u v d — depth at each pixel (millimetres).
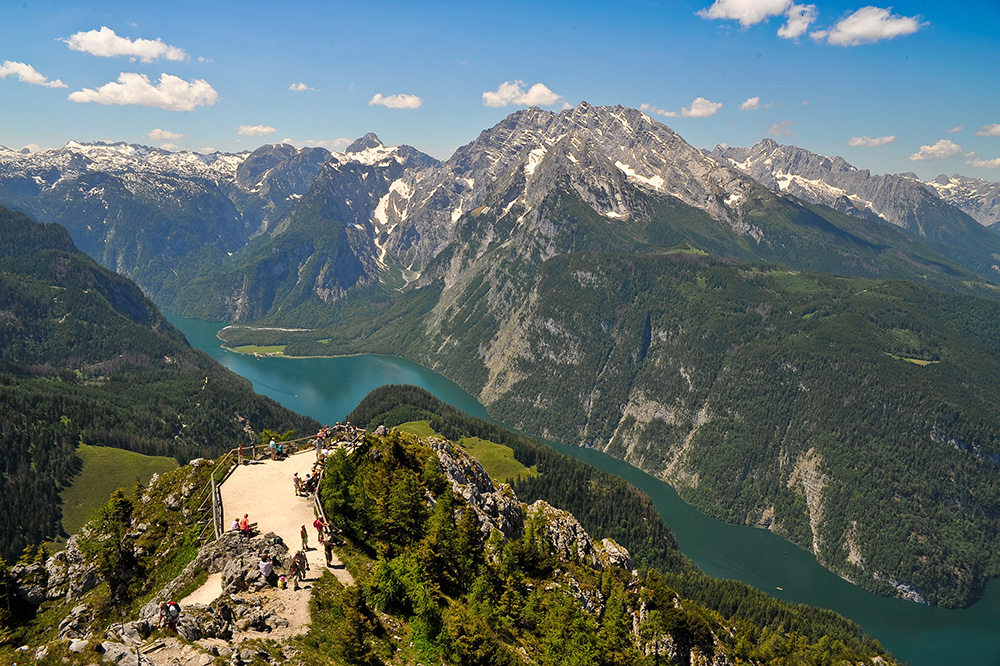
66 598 86625
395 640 66938
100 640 56062
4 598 84188
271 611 63219
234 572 67750
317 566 73000
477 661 68438
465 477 124812
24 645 79188
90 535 92812
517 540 114188
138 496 98938
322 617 64438
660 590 124812
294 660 56688
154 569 82188
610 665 92875
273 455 105812
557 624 90250
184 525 88062
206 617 59688
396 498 91375
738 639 168750
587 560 128750
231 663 54188
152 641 56625
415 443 124312
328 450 107125
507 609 90000
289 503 88875
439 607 75688
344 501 84812
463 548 92188
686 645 117875
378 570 73688
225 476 96938
